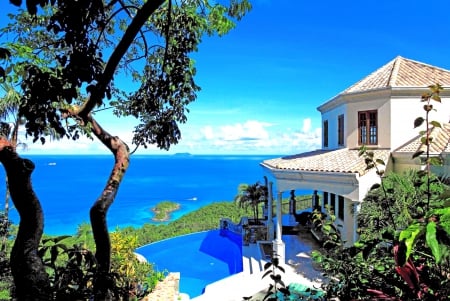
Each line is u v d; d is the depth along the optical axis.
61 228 47.69
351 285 4.76
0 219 17.81
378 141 19.83
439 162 4.27
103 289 4.04
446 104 19.09
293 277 16.83
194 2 6.96
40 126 4.77
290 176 19.08
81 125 6.53
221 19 6.98
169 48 7.14
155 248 28.00
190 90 7.55
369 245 3.52
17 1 3.20
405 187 9.38
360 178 15.21
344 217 20.72
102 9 4.03
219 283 17.00
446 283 3.10
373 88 19.81
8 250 16.77
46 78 4.30
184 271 22.19
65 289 3.64
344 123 22.25
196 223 38.19
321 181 17.47
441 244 2.37
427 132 4.28
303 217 27.78
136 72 8.14
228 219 32.97
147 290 15.48
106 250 5.21
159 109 7.90
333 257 5.77
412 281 3.20
